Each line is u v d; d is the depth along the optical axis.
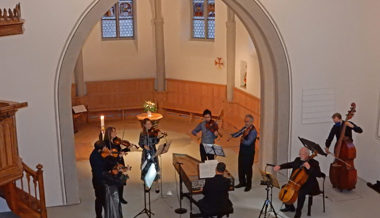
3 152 6.46
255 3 9.41
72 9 8.57
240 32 13.30
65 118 8.95
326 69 10.10
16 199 8.09
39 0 8.36
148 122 9.38
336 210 8.97
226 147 12.62
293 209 8.82
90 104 15.27
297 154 10.39
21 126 8.73
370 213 8.85
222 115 14.49
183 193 9.35
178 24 15.02
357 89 10.31
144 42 15.48
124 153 8.40
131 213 8.88
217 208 7.62
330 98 10.27
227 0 9.57
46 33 8.52
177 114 15.56
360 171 10.62
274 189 9.83
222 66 14.28
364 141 10.43
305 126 10.30
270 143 10.48
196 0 14.80
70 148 9.11
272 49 9.73
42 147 8.94
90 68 15.13
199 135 13.67
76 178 9.28
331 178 9.77
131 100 15.70
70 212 9.00
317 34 9.88
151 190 9.89
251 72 12.92
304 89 10.09
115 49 15.35
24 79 8.57
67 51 8.70
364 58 10.12
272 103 10.24
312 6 9.72
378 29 9.89
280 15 9.59
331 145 10.57
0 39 8.27
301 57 9.91
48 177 9.09
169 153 12.16
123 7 15.34
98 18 8.80
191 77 15.16
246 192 9.74
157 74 15.60
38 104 8.74
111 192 7.92
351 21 9.96
